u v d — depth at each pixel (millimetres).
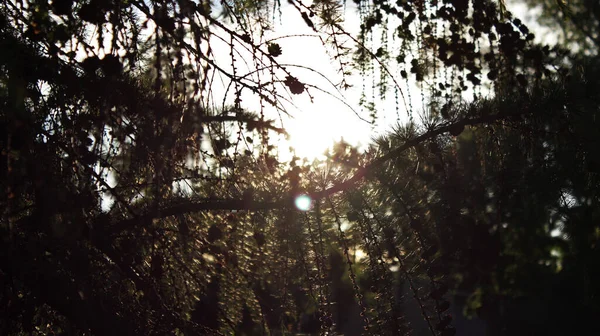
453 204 2145
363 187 2082
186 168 1856
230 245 2072
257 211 2033
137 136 1662
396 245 2049
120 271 1768
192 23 1520
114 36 1444
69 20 1442
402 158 2102
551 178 2441
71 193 1492
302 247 2066
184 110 1526
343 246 2068
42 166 1536
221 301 2236
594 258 3059
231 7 1927
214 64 1641
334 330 2025
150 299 1732
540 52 2414
